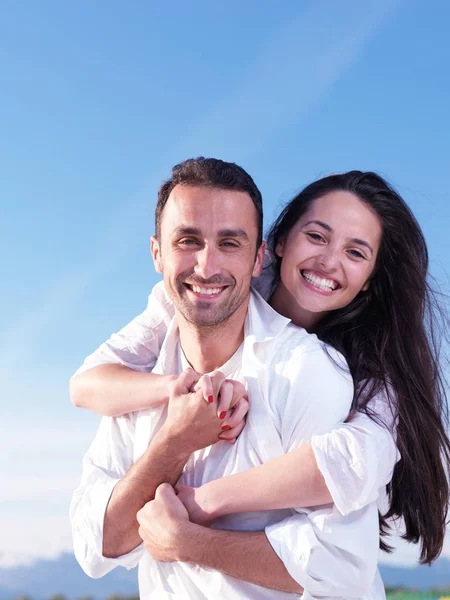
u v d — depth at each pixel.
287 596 1.98
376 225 2.62
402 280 2.69
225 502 1.99
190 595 2.05
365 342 2.60
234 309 2.11
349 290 2.59
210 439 2.06
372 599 2.12
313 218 2.60
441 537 2.47
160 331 2.49
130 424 2.31
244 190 2.11
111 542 2.14
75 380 2.44
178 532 1.98
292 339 2.16
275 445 2.04
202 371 2.24
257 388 2.09
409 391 2.52
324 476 1.88
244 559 1.91
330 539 1.89
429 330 2.75
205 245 2.06
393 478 2.46
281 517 2.04
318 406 2.03
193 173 2.10
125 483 2.13
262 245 2.27
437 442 2.49
